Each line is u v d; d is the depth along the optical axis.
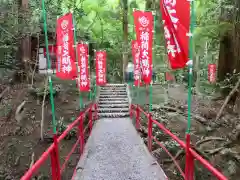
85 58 11.41
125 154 7.46
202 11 16.69
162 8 4.71
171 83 20.97
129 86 19.62
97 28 26.64
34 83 17.70
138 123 11.08
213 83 17.91
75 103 15.95
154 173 6.04
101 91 18.88
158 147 10.39
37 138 12.32
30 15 13.09
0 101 14.60
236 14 14.30
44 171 10.22
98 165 6.61
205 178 8.43
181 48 4.57
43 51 19.52
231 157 9.20
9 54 15.93
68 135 12.09
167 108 15.00
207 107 14.99
